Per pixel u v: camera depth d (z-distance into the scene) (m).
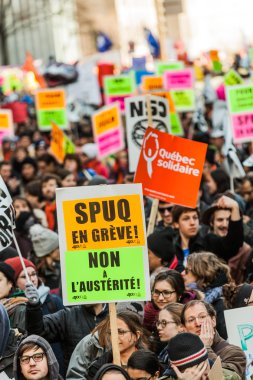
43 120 33.19
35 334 13.61
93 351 13.24
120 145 25.97
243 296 14.11
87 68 40.84
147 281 12.87
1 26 66.94
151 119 18.88
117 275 12.88
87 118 40.56
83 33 77.31
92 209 12.92
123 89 34.47
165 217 18.98
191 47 85.88
